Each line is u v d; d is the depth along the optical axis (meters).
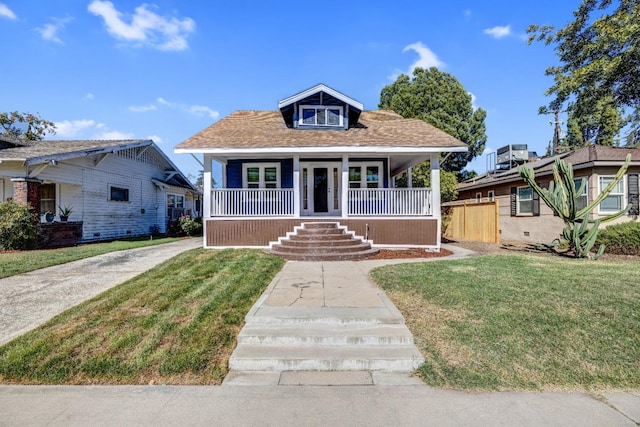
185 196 25.50
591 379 3.35
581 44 13.37
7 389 3.22
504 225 17.62
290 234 10.77
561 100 14.34
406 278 6.54
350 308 4.82
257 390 3.22
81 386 3.28
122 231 16.66
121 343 3.96
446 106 25.86
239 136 11.92
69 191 13.74
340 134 12.35
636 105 14.89
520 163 19.97
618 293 5.32
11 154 11.98
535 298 5.17
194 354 3.79
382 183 13.83
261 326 4.39
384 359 3.63
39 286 6.27
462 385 3.28
